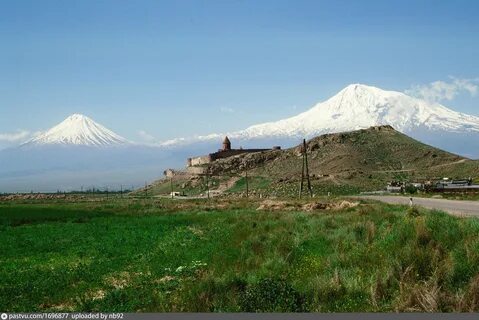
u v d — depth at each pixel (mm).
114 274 22250
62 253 30438
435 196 81500
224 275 18141
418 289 14898
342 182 165875
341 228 28156
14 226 55375
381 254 19297
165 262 24172
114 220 58938
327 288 15781
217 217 53438
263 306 14742
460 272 16078
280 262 20391
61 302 17734
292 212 54375
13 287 19750
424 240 19891
